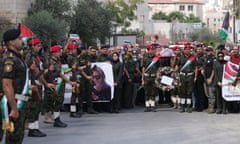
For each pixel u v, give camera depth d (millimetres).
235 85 15609
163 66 17266
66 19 49375
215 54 17234
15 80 7238
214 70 15695
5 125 7137
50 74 12609
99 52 17078
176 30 127938
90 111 16094
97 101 16234
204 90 16359
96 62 16609
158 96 18125
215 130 12047
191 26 129750
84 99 15977
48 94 12859
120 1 65750
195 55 16484
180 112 16250
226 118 14508
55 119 12883
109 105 16547
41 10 46062
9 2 48156
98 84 16266
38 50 11359
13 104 7027
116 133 11734
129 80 17406
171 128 12461
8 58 7168
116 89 16422
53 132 12023
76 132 11984
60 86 12758
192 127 12594
